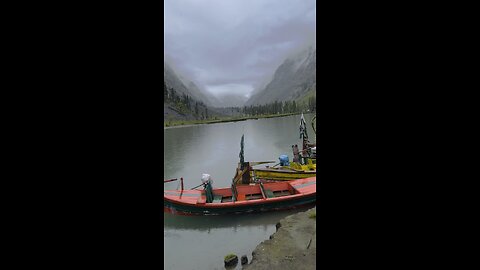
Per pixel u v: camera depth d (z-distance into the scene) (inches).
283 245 281.0
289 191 550.6
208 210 457.4
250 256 350.0
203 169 1076.5
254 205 459.8
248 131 2974.9
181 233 418.0
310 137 1729.8
